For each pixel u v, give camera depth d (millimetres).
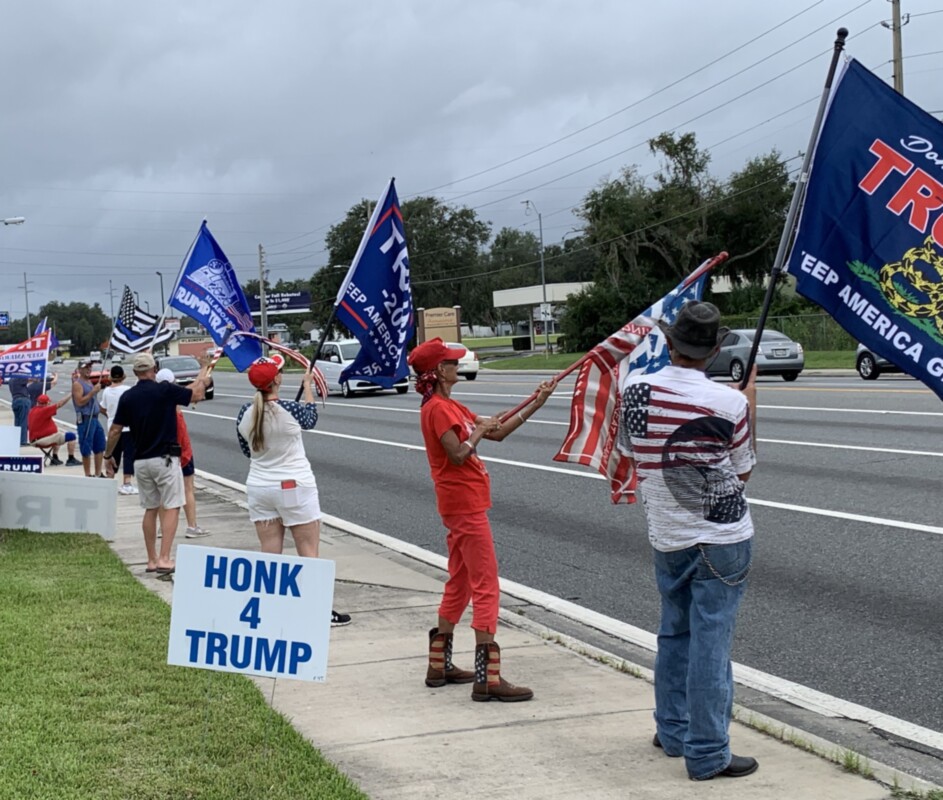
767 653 6652
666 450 4387
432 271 98500
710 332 4367
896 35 32250
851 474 12695
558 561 9461
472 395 30266
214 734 4945
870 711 5637
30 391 20656
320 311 91750
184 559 4578
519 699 5633
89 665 5992
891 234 5211
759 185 57875
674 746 4758
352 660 6465
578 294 60250
